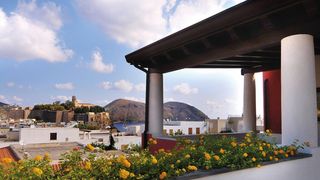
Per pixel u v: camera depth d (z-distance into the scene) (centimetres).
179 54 543
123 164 203
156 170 214
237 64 683
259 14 367
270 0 342
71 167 191
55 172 185
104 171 193
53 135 2125
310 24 349
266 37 395
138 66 620
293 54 363
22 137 2033
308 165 352
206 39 458
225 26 411
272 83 755
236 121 1241
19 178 162
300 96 359
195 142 327
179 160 240
